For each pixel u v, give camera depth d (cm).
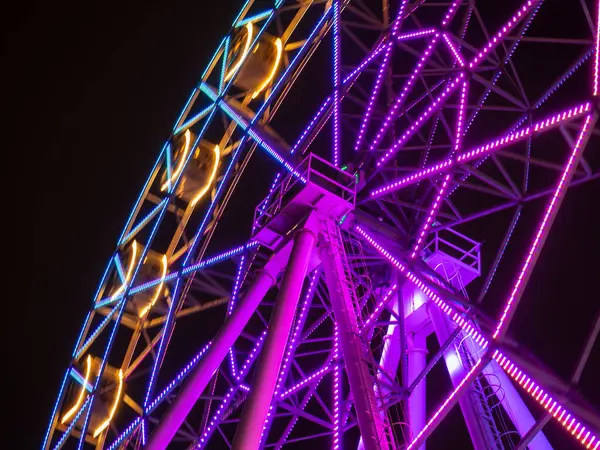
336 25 1583
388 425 1048
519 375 870
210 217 1838
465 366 1275
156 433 1376
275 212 1534
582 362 809
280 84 1789
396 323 1400
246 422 1030
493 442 1175
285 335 1155
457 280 1530
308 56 1784
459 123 1280
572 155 929
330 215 1437
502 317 922
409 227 1545
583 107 954
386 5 1576
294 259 1309
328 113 1627
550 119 1020
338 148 1525
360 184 1505
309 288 1537
